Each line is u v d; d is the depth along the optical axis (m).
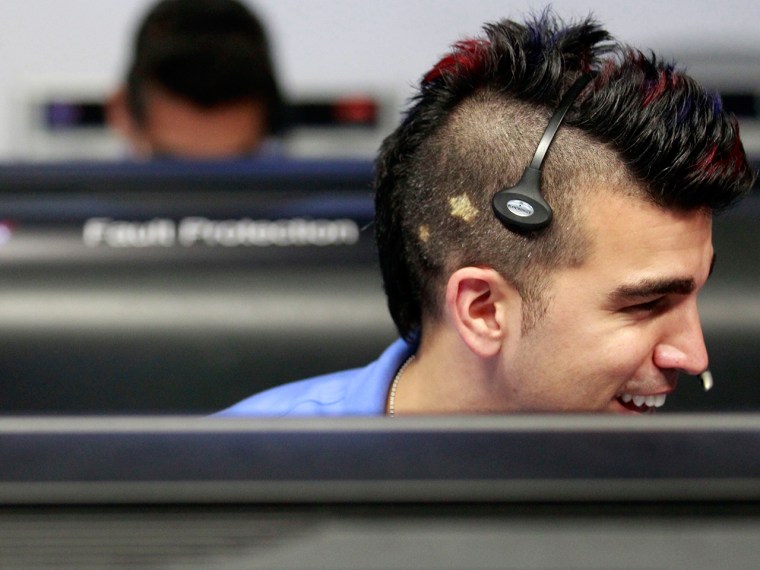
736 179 2.06
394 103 6.78
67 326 3.83
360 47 7.57
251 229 4.05
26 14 7.26
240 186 4.16
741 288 3.72
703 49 7.04
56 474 1.13
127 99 5.23
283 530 1.09
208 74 5.02
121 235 4.03
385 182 2.44
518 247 2.15
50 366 3.78
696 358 2.14
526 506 1.11
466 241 2.25
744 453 1.16
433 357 2.46
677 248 2.07
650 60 2.15
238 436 1.19
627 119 2.03
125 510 1.11
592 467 1.14
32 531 1.08
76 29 7.30
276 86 5.25
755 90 6.72
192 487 1.12
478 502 1.11
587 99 2.08
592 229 2.07
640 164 2.02
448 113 2.30
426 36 7.59
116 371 3.79
